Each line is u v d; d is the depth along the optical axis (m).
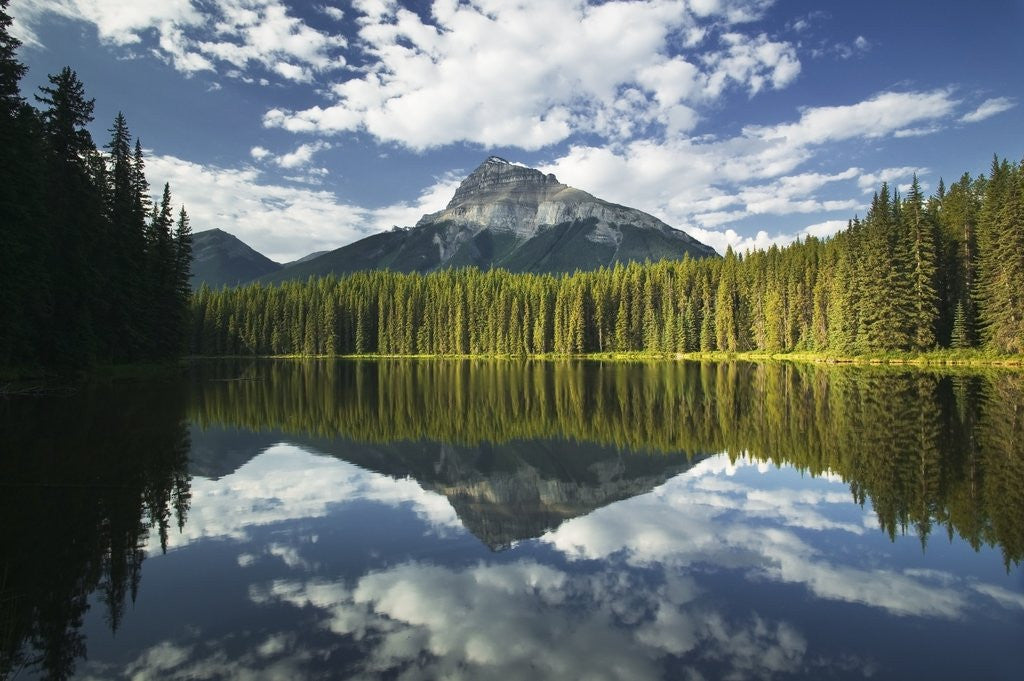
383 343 140.75
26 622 9.05
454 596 10.09
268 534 13.33
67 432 23.47
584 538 13.23
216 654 8.08
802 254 98.50
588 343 125.38
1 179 28.80
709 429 27.84
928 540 12.66
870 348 66.56
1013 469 17.89
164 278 57.56
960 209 66.00
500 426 30.12
